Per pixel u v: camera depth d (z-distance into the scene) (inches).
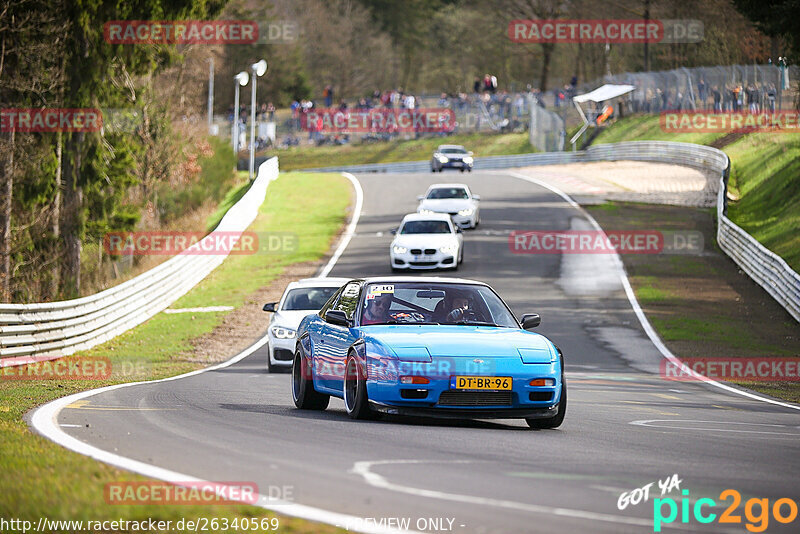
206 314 3090.6
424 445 848.3
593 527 541.6
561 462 768.9
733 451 877.8
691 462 796.0
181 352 2429.9
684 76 7593.5
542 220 4763.8
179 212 5580.7
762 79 6643.7
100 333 2588.6
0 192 3363.7
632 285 3344.0
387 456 774.5
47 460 682.2
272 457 758.5
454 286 1175.0
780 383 1879.9
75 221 3617.1
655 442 927.0
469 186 6151.6
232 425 978.7
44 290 3602.4
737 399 1563.7
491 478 681.6
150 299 3080.7
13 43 3297.2
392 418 1082.7
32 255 3567.9
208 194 5935.0
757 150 6136.8
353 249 4205.2
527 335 1077.8
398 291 1157.1
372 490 624.7
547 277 3484.3
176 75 5841.5
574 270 3612.2
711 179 5974.4
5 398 1304.1
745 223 4576.8
